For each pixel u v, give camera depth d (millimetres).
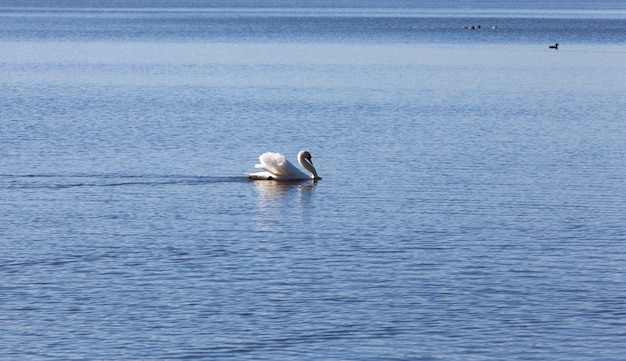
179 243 26516
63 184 34500
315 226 28578
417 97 65938
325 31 164250
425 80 79688
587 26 190125
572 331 19797
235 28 171875
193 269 24000
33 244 26344
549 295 22047
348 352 18672
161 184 34750
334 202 31969
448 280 23141
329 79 79938
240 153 41812
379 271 23875
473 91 70438
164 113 55906
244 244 26438
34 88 70312
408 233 27781
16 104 59562
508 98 65500
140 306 21203
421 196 32969
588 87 73750
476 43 134500
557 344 19094
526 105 61250
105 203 31531
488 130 49531
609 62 101188
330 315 20656
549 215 30203
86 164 38500
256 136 47000
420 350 18766
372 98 65062
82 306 21219
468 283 22922
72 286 22625
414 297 21859
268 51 114750
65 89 69875
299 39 140875
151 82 76188
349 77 82000
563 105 61281
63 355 18516
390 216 29922
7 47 117875
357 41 136750
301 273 23688
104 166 38062
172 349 18781
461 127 50656
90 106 59156
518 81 79125
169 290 22312
